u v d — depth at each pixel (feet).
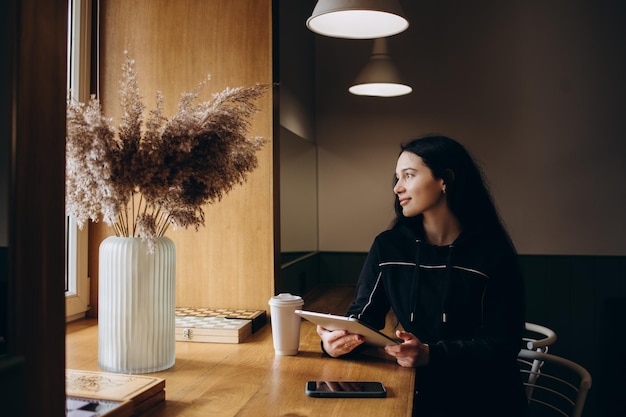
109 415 3.67
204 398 4.47
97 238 7.22
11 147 2.76
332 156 12.73
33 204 2.87
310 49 12.15
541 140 12.05
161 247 5.12
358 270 12.60
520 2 12.12
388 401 4.44
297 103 10.84
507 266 5.86
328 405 4.33
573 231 11.96
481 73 12.24
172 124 4.95
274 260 7.20
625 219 11.79
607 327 11.75
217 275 7.28
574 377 11.75
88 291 7.23
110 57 7.27
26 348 2.83
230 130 5.01
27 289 2.83
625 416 11.64
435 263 6.04
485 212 6.17
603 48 11.88
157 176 4.93
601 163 11.87
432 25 12.39
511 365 5.82
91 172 4.83
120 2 7.29
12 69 2.77
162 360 5.17
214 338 6.19
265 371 5.20
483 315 5.86
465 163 6.11
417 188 6.03
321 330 5.79
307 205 11.73
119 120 7.20
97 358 5.52
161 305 5.15
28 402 2.83
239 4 7.16
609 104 11.85
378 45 10.78
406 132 12.48
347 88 12.66
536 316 12.03
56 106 3.01
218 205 7.26
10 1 2.77
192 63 7.23
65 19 3.08
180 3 7.23
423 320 5.99
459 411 5.64
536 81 12.07
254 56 7.16
